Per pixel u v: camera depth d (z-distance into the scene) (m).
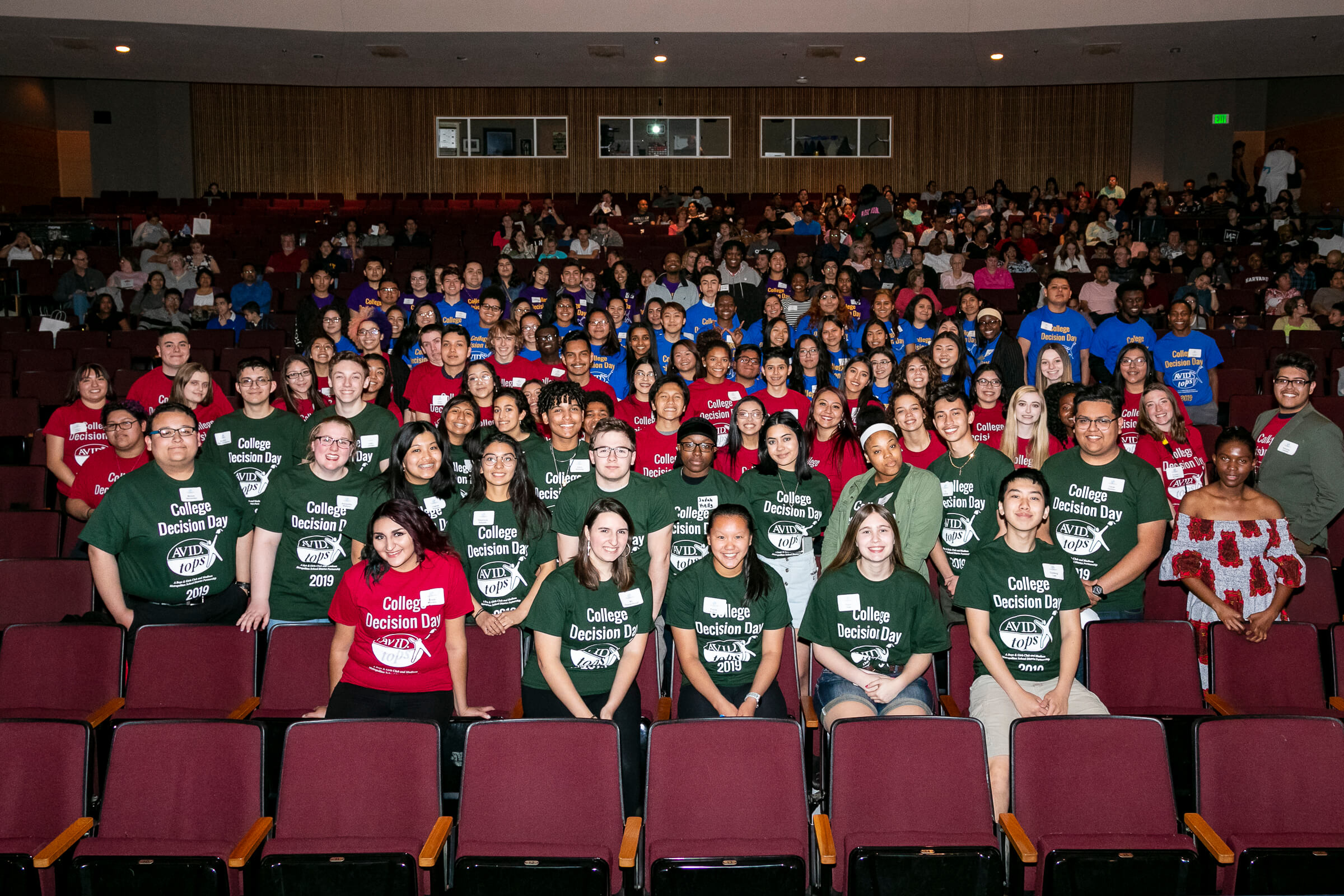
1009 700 3.63
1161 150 19.42
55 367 8.41
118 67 13.74
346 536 4.20
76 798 3.19
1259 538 4.10
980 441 5.35
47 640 3.86
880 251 11.49
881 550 3.68
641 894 3.15
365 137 19.59
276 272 12.17
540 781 3.16
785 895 2.96
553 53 13.20
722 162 19.58
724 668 3.82
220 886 2.95
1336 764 3.21
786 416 4.41
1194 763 3.25
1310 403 4.87
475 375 5.02
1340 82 17.11
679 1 12.09
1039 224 14.93
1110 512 4.18
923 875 2.96
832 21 12.12
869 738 3.21
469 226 15.24
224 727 3.21
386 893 2.93
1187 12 11.48
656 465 5.07
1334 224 13.88
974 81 14.62
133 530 4.09
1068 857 2.93
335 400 5.00
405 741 3.18
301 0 11.85
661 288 8.59
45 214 16.53
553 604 3.63
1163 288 11.34
